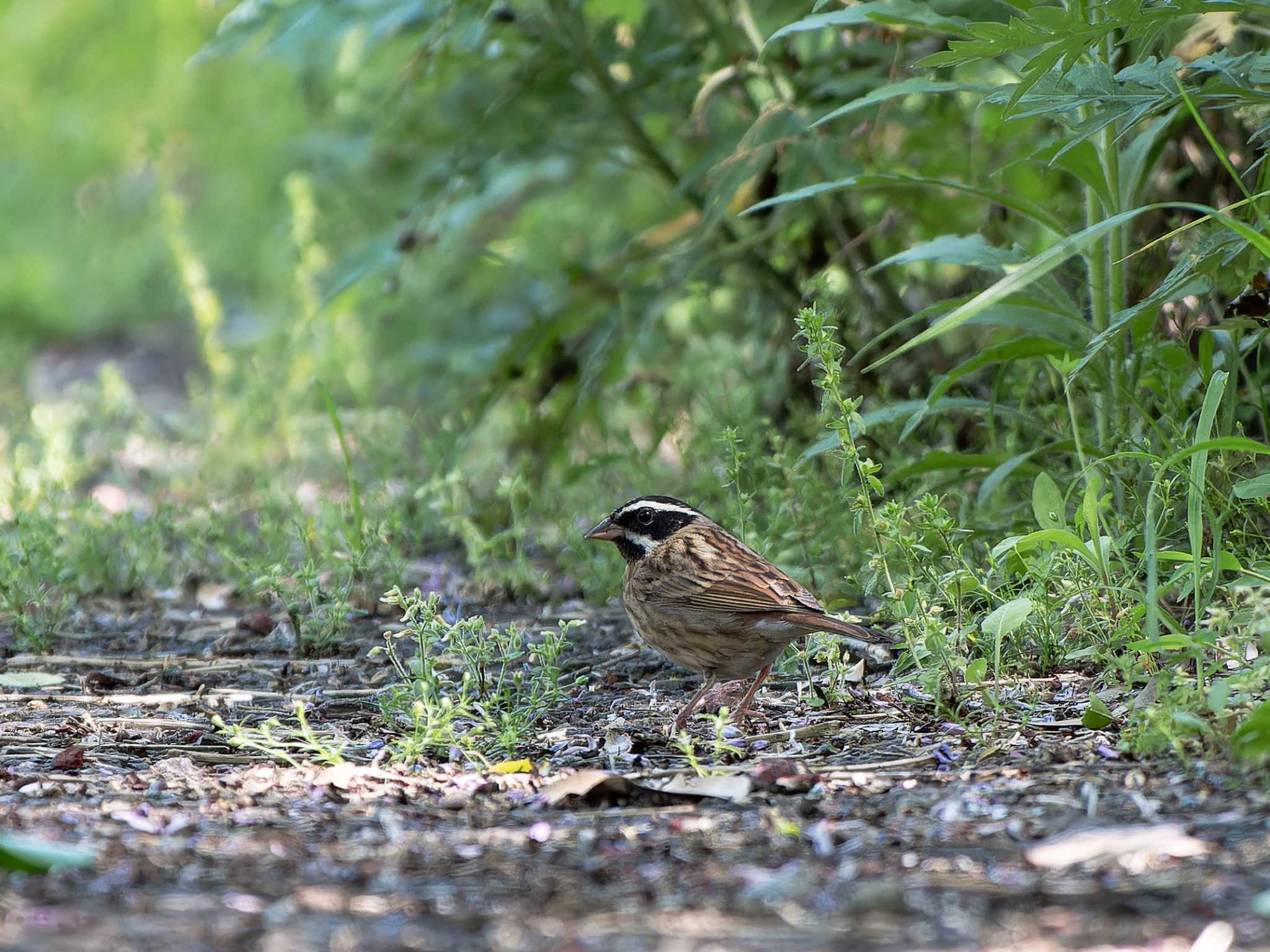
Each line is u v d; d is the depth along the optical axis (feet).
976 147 45.50
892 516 30.01
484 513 50.14
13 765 28.27
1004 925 18.12
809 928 18.22
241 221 90.48
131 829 23.29
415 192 59.00
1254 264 32.60
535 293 61.41
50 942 17.80
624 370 52.39
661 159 53.52
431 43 48.01
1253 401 36.76
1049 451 37.42
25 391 83.10
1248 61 30.01
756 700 32.91
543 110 52.60
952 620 32.65
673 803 24.68
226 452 59.52
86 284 104.37
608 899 19.52
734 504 40.60
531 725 30.83
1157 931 17.72
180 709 33.37
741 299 57.16
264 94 88.43
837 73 48.24
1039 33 28.14
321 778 26.40
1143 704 27.55
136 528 48.11
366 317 66.33
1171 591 33.09
